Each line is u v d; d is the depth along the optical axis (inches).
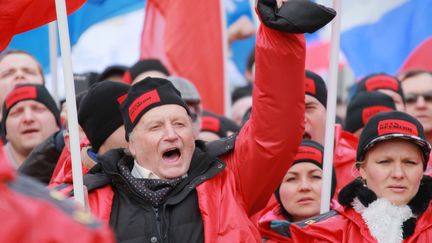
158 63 670.5
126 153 410.0
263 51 375.9
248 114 530.6
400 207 397.1
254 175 392.8
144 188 388.2
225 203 387.5
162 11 695.7
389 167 398.0
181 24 687.1
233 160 401.7
